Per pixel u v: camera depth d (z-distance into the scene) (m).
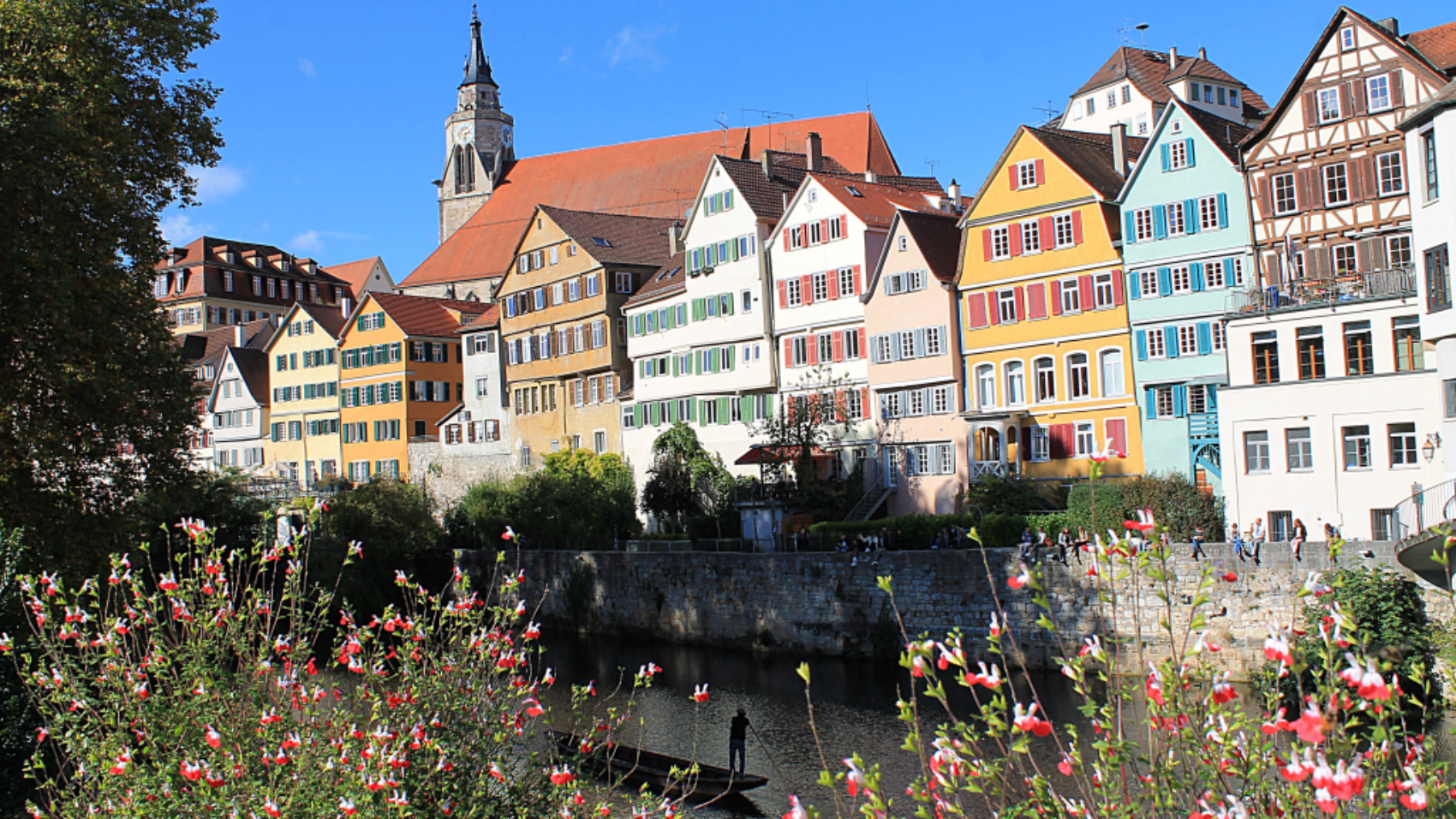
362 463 89.44
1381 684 7.59
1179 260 46.62
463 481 82.19
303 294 138.38
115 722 13.74
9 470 29.48
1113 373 48.78
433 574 60.84
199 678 13.61
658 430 67.69
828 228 58.59
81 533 29.95
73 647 17.80
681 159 112.38
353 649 14.39
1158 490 41.16
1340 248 42.88
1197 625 8.95
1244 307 42.59
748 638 47.62
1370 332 38.97
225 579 15.14
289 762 12.87
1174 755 8.98
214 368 106.75
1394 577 28.12
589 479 60.31
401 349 86.44
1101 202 48.88
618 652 49.19
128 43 32.25
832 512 54.38
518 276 78.31
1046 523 42.25
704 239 64.62
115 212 29.75
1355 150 42.41
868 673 41.81
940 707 36.00
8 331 28.30
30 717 18.58
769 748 33.16
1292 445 40.25
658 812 15.63
